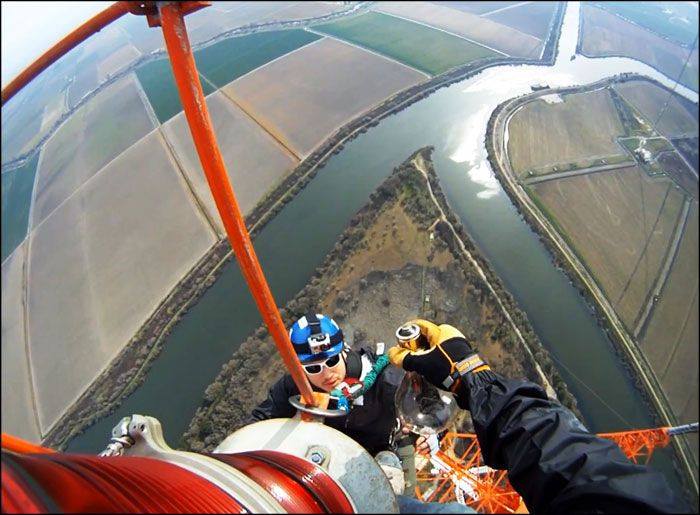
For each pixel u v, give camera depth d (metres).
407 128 64.44
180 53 2.77
